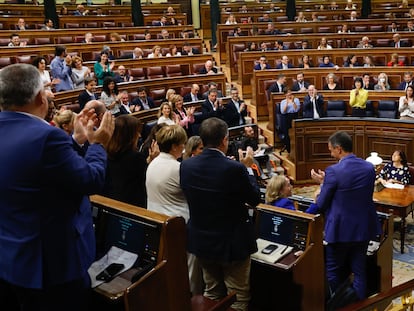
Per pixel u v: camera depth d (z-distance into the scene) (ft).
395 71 34.37
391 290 8.08
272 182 13.16
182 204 10.43
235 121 29.68
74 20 47.80
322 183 13.91
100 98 25.05
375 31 47.44
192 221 9.43
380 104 31.01
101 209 8.31
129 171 10.47
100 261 7.65
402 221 20.36
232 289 9.44
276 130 31.48
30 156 5.73
